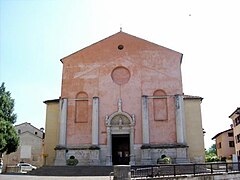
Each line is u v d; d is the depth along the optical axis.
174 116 31.67
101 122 32.03
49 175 25.03
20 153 57.12
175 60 33.50
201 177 20.83
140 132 31.38
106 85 33.16
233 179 22.78
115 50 34.25
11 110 42.44
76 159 30.22
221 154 60.84
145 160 29.92
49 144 34.56
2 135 36.22
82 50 34.50
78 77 33.62
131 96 32.59
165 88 32.56
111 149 31.22
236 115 50.66
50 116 35.53
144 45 34.16
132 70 33.41
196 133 33.69
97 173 24.84
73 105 32.81
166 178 18.97
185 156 29.95
